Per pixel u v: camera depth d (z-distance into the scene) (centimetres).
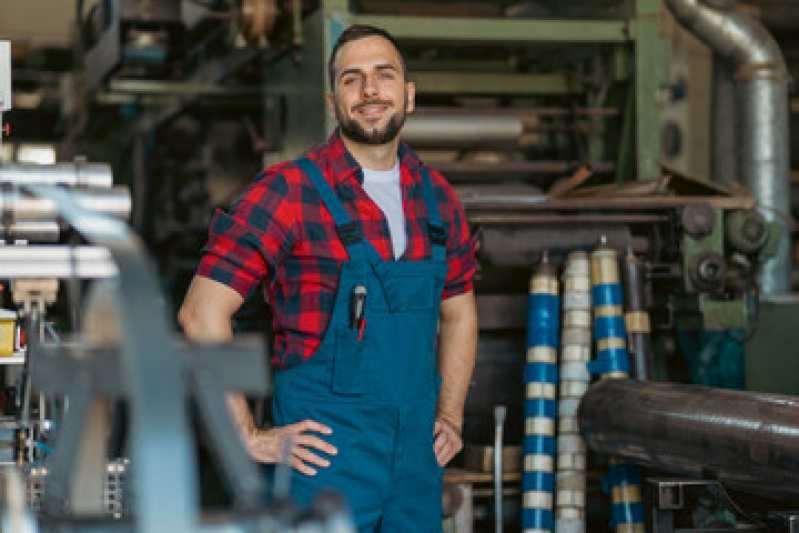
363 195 348
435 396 350
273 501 168
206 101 798
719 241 496
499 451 466
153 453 147
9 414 387
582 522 463
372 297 339
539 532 461
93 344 172
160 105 843
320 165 351
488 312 503
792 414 346
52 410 312
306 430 337
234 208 346
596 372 468
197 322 342
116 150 922
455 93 572
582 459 465
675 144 796
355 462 337
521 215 486
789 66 800
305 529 163
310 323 343
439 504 354
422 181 361
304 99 543
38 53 898
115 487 302
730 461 362
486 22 524
